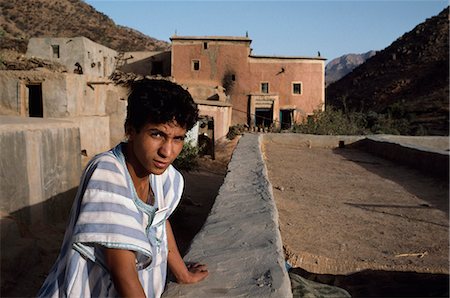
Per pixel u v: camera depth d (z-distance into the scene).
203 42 34.31
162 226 1.79
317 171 8.29
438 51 62.56
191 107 1.56
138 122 1.52
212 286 2.03
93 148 16.52
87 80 17.17
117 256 1.47
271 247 2.57
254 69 34.25
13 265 6.48
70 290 1.50
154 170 1.55
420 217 4.99
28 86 15.98
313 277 3.45
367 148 12.02
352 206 5.47
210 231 2.93
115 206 1.49
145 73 38.44
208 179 17.11
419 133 35.69
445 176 7.39
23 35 61.62
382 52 77.19
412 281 3.36
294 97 34.44
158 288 1.77
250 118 34.06
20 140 7.69
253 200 3.95
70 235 1.57
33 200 8.05
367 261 3.52
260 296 1.92
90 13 79.56
